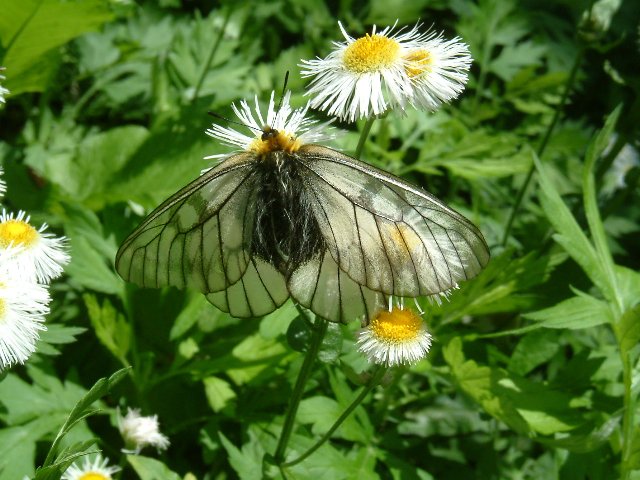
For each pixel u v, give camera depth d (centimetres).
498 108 39
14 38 33
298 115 25
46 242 26
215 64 38
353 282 23
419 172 38
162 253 24
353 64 24
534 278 30
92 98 40
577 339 32
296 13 43
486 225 35
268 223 23
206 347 32
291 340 26
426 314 30
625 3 42
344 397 29
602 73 42
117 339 30
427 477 29
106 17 33
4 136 39
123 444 31
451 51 24
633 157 40
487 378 28
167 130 34
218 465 30
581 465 28
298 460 27
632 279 29
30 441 28
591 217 29
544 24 44
